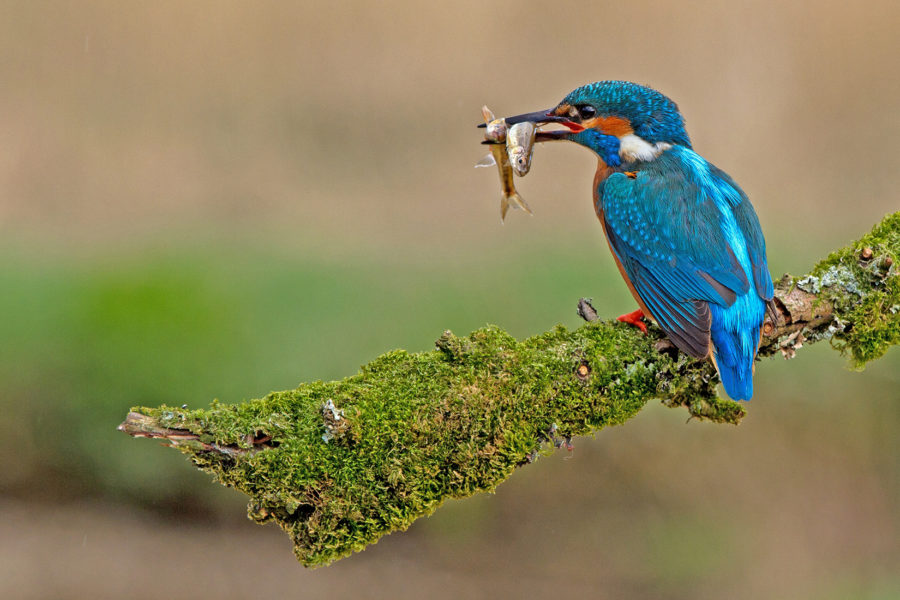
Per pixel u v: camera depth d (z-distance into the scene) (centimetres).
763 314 662
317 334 1258
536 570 1170
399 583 1183
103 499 1204
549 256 1463
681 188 743
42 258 1393
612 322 634
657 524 1211
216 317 1255
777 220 1568
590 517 1223
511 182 794
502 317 1303
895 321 670
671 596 1156
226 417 523
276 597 1156
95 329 1218
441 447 548
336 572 1212
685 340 610
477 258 1459
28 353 1203
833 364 1245
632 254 741
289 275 1352
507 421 568
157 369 1189
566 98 812
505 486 1251
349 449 531
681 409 1260
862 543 1171
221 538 1222
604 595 1170
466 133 1873
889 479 1191
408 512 541
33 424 1183
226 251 1448
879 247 675
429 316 1298
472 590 1188
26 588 1126
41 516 1191
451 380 562
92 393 1191
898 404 1222
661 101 791
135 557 1181
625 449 1251
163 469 1205
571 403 586
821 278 667
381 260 1447
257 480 523
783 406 1241
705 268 695
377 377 562
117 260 1387
